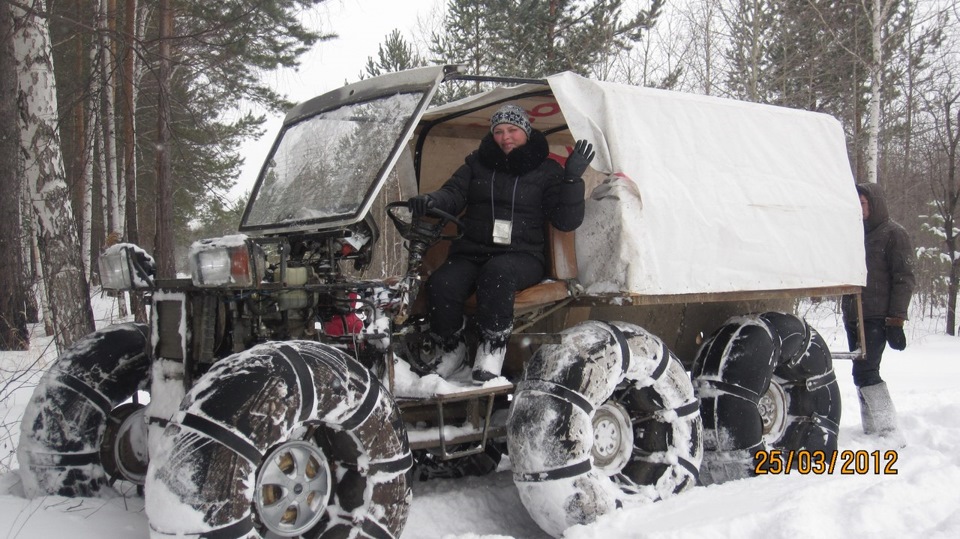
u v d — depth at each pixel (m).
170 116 11.30
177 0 12.41
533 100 4.77
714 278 4.62
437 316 4.11
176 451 2.74
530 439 3.76
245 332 3.46
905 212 24.38
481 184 4.29
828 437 5.48
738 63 19.66
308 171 4.18
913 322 18.94
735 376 4.88
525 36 19.09
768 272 4.97
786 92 19.05
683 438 4.28
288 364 2.95
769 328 5.12
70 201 8.70
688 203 4.52
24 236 10.21
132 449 3.85
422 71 3.94
